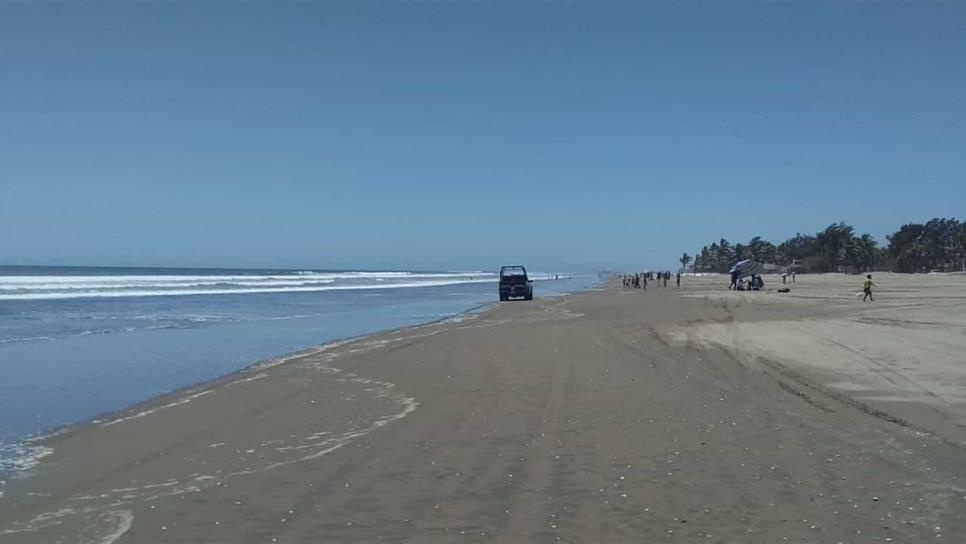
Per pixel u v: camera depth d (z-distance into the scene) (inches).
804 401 428.1
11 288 2143.2
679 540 213.3
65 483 290.2
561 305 1612.9
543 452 319.0
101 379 577.9
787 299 1705.2
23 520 244.7
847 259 6373.0
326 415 415.8
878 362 582.2
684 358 625.3
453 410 418.9
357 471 294.7
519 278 1985.7
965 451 310.3
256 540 219.5
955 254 5753.0
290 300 1978.3
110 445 356.2
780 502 245.9
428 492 264.1
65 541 223.1
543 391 474.0
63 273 5339.6
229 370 626.5
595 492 260.7
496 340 801.6
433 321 1193.4
